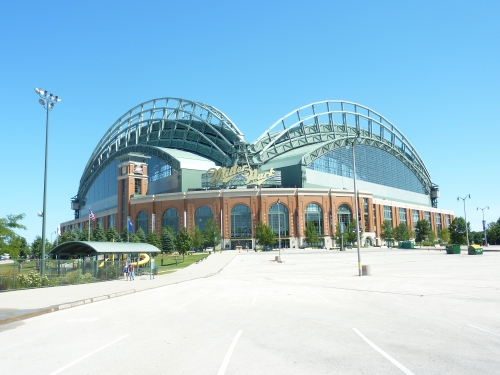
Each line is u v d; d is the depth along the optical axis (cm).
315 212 12306
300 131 15588
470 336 1212
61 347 1155
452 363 923
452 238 12812
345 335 1244
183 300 2356
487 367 890
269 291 2797
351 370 876
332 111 15725
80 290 3069
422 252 9362
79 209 19225
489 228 14412
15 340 1291
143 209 12800
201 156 14788
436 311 1719
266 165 14050
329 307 1902
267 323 1486
